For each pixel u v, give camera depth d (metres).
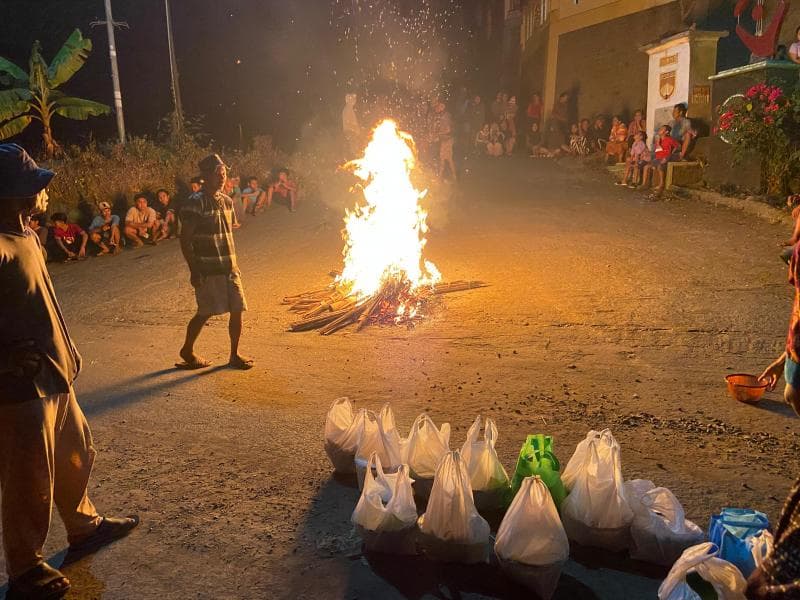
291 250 11.65
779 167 11.84
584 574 3.20
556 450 4.43
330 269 10.26
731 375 5.37
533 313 7.63
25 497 3.02
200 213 6.10
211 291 6.24
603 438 3.49
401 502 3.36
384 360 6.50
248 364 6.43
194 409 5.38
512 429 4.81
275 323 7.98
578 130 19.72
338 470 4.19
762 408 5.08
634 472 4.11
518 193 15.18
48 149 16.81
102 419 5.23
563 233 11.35
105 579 3.22
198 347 7.23
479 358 6.42
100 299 9.75
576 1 20.50
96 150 16.56
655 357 6.22
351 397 5.56
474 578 3.18
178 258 12.03
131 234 13.25
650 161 14.41
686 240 10.36
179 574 3.25
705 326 6.86
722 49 15.81
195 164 16.33
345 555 3.37
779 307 7.21
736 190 12.72
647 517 3.25
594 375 5.87
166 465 4.39
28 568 3.07
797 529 2.00
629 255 9.73
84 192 14.29
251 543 3.48
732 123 12.23
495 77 29.17
